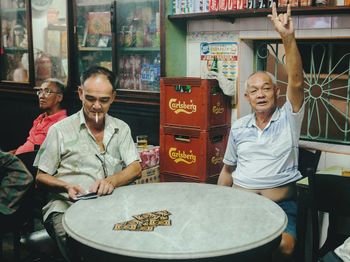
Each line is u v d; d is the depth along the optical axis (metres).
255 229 1.93
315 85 3.46
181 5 3.76
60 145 2.63
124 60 4.43
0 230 2.59
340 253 2.16
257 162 2.97
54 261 2.81
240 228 1.94
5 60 5.67
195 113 3.54
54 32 4.97
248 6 3.36
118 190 2.52
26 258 2.88
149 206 2.24
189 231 1.91
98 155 2.67
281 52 3.60
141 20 4.25
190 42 3.96
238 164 3.11
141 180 3.65
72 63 4.78
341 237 2.75
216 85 3.55
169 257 1.67
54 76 5.08
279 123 2.96
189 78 3.54
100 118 2.60
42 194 3.00
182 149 3.66
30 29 5.07
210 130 3.54
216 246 1.75
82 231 1.92
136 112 4.25
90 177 2.65
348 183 2.39
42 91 3.99
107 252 1.75
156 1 4.11
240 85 3.67
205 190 2.51
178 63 3.95
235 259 1.74
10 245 3.84
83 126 2.65
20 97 5.39
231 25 3.66
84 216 2.11
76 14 4.68
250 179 2.97
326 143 3.41
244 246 1.76
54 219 2.54
